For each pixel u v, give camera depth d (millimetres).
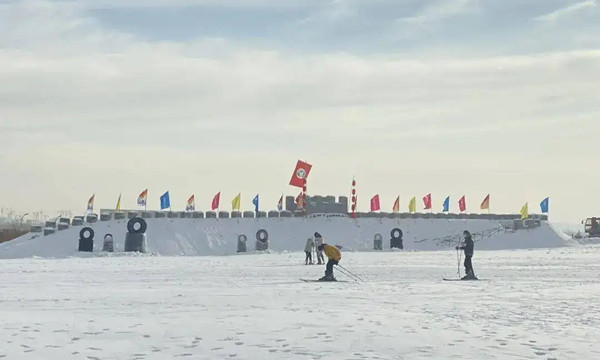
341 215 88625
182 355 10711
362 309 16828
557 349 11211
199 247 74812
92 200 81875
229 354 10781
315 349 11195
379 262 45406
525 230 84500
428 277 29750
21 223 116438
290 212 88312
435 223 88000
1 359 10406
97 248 70375
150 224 78312
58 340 12070
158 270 35688
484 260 47500
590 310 16578
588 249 70188
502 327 13656
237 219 83188
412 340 12062
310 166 87125
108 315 15500
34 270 35531
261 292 21797
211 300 19016
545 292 21641
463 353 10852
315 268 37781
